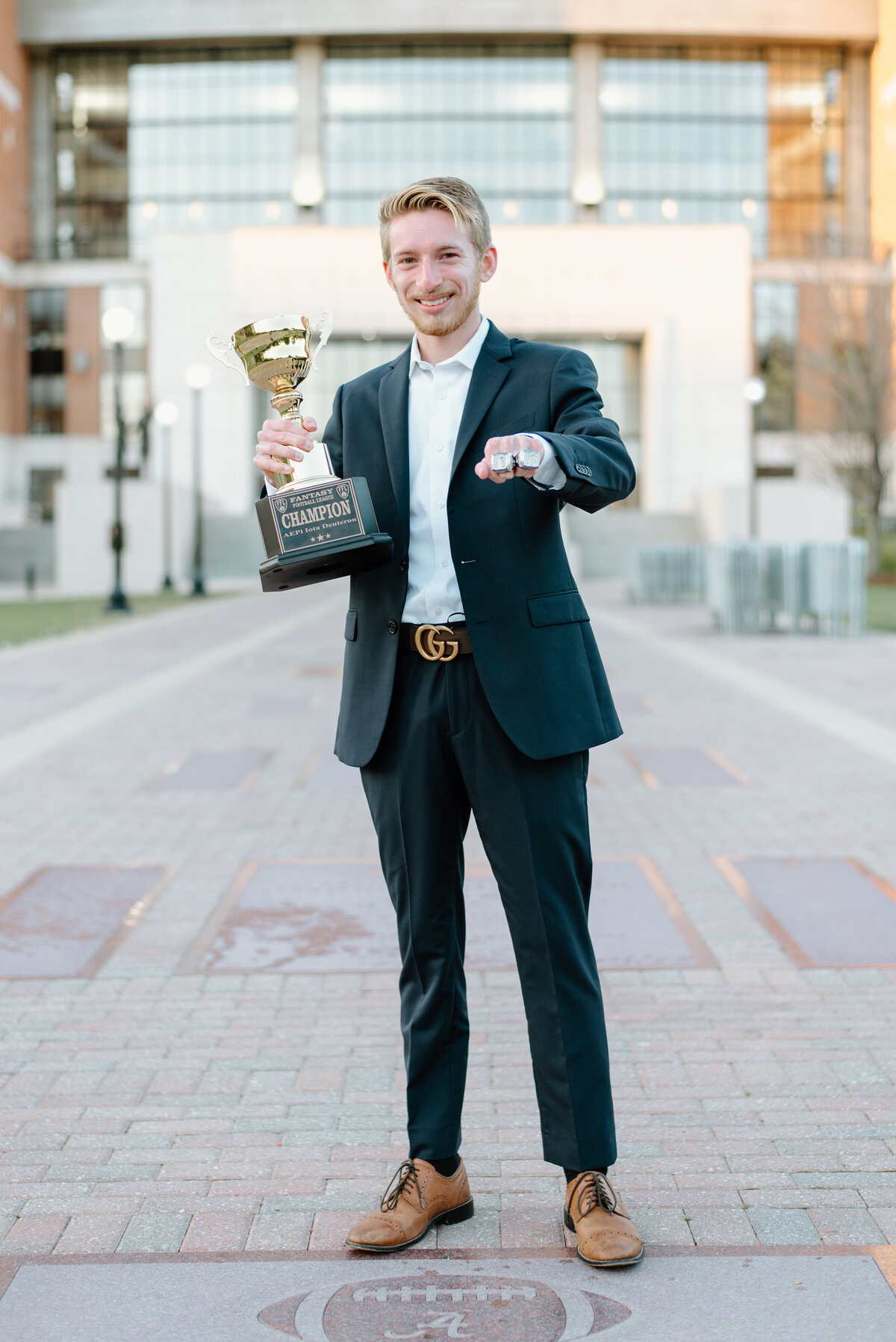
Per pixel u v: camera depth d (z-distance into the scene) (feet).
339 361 159.84
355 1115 9.45
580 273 156.04
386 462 7.70
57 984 12.50
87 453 160.35
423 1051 7.80
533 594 7.43
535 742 7.30
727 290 156.46
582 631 7.73
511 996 12.05
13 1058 10.62
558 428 7.38
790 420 158.71
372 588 7.67
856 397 109.81
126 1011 11.74
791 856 17.20
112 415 168.25
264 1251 7.43
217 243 156.35
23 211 168.14
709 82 164.76
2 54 159.63
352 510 7.34
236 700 33.32
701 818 19.60
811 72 165.48
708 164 164.96
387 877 7.99
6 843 18.33
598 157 162.71
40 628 59.52
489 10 157.99
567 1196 7.58
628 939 13.69
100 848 17.95
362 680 7.77
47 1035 11.15
